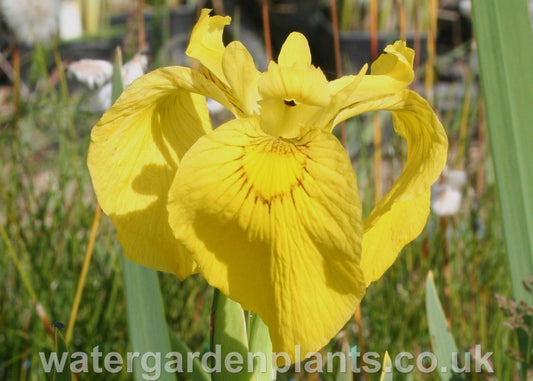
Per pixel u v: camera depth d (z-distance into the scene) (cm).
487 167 71
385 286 59
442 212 59
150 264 32
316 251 29
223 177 29
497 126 33
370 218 31
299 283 29
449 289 57
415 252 62
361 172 71
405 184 31
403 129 33
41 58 63
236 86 32
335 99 31
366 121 85
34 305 54
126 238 32
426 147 31
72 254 58
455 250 62
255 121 31
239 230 29
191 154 29
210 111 65
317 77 31
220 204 29
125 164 32
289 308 29
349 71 88
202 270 29
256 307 29
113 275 55
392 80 32
